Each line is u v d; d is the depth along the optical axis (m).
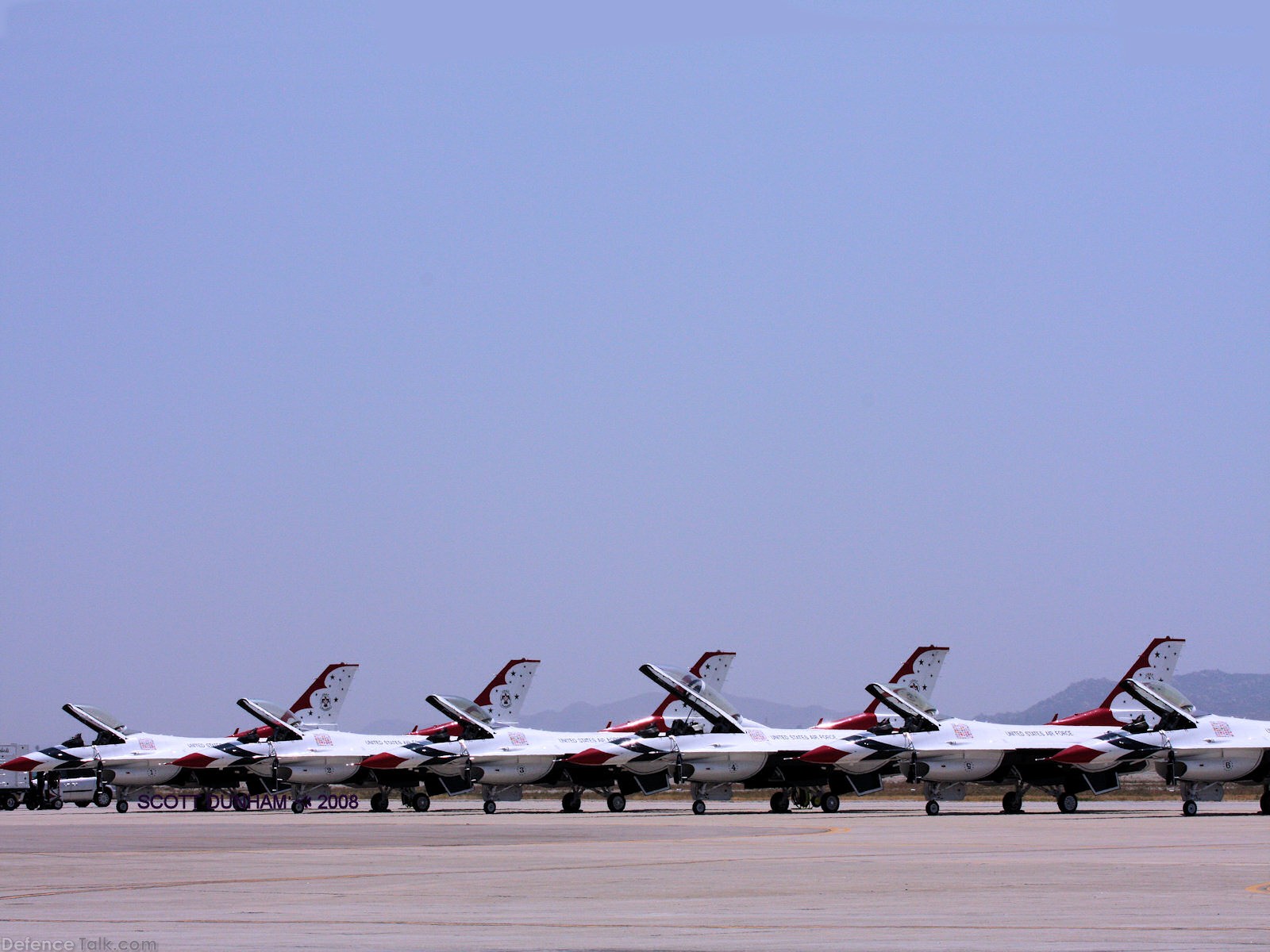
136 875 49.25
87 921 35.53
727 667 120.88
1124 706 120.38
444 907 38.50
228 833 79.50
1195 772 102.31
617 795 112.19
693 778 109.00
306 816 107.94
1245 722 106.44
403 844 67.56
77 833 80.69
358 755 120.38
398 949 30.14
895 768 107.50
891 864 52.97
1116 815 101.88
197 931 33.34
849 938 31.73
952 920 34.91
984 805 124.12
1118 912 36.62
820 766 110.38
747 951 29.66
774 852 60.12
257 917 36.22
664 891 42.72
